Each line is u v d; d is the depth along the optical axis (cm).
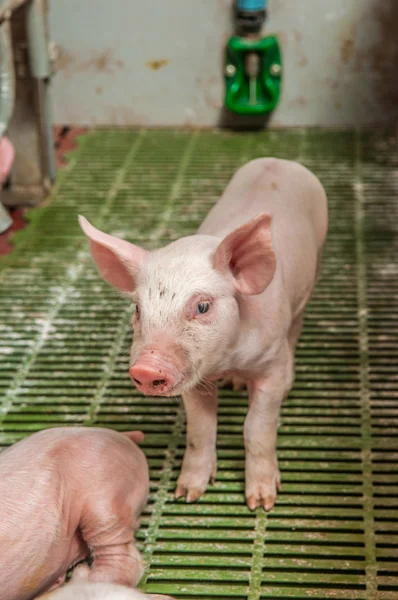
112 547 127
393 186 218
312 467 144
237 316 128
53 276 190
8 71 145
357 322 175
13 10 190
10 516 121
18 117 212
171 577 129
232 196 148
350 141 240
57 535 123
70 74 247
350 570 129
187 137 246
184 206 213
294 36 240
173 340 122
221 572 129
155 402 157
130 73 246
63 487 125
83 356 168
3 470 124
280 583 128
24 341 171
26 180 217
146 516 138
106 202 216
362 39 240
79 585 108
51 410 156
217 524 136
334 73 243
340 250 195
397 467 144
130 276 132
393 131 245
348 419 152
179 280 125
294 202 149
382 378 161
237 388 159
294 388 159
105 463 128
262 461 139
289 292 139
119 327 175
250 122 249
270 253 125
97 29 243
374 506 138
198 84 247
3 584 120
